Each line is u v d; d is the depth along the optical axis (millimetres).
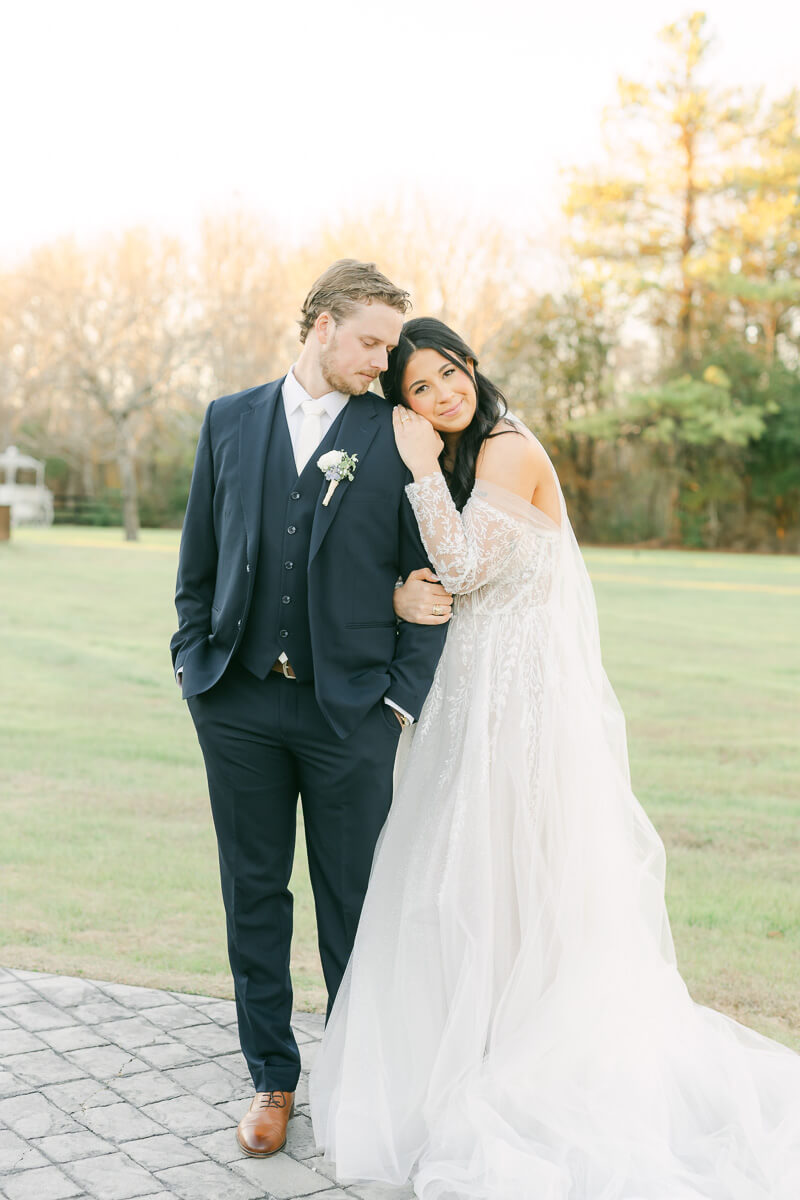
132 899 3938
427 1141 2363
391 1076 2406
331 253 33500
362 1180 2273
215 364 34969
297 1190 2230
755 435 33031
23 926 3645
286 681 2438
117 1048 2809
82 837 4676
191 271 35844
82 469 42281
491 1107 2316
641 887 2650
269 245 35500
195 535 2584
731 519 36000
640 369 36375
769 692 8352
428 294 33531
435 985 2447
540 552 2576
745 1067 2516
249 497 2430
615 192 33938
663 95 33531
